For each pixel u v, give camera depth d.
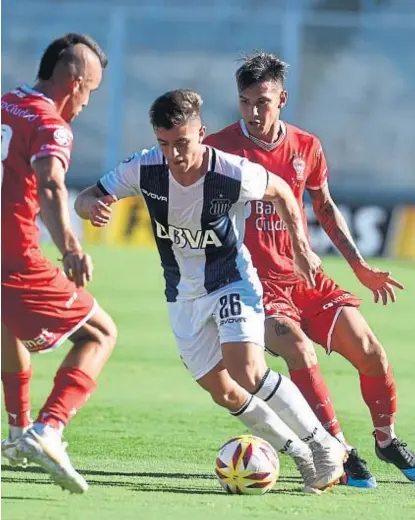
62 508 15.98
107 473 18.78
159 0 96.44
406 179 89.31
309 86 92.69
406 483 19.09
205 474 18.95
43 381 28.53
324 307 19.41
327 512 16.27
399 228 65.56
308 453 17.62
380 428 19.28
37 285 16.39
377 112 91.75
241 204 17.20
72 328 16.59
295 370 18.73
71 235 15.31
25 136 15.91
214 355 17.41
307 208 65.00
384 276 19.72
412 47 93.94
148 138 91.44
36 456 15.66
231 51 95.12
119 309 41.75
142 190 16.92
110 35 84.75
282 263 19.34
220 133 19.86
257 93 18.89
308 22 85.31
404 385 28.95
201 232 16.94
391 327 39.75
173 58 94.94
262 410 17.50
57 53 16.44
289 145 19.62
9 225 16.20
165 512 15.91
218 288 17.25
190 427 23.25
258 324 17.08
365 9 96.00
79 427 22.94
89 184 70.31
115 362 31.50
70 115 16.72
